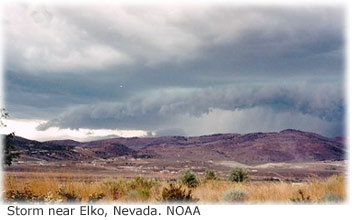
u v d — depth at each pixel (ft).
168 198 43.57
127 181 55.31
